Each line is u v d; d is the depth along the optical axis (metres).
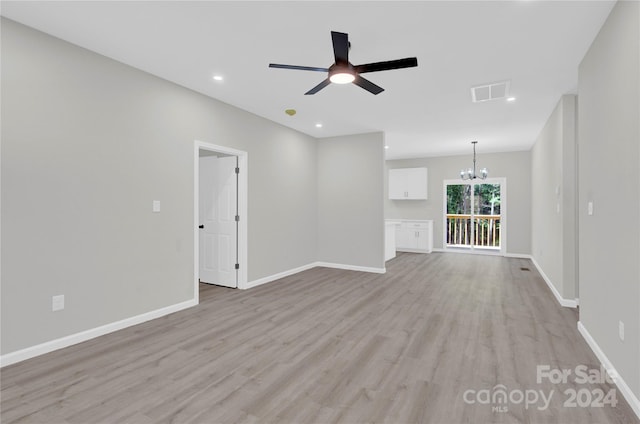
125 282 3.26
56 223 2.74
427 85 3.74
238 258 4.83
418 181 8.80
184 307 3.86
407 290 4.73
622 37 2.13
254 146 4.93
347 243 6.27
